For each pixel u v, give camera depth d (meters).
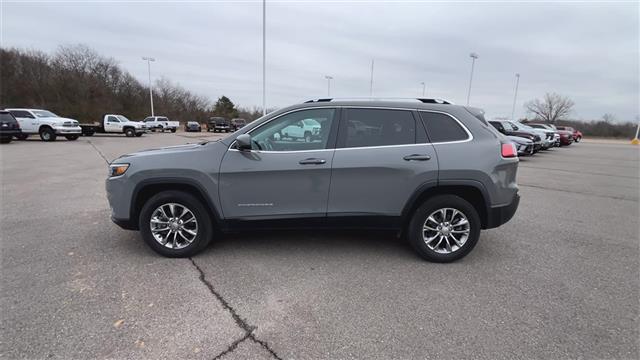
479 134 3.57
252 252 3.85
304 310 2.73
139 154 3.70
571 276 3.38
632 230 4.90
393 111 3.58
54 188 7.23
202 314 2.65
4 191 6.91
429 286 3.13
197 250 3.66
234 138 3.55
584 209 6.16
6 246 3.94
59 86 49.56
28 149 15.72
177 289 3.02
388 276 3.32
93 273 3.29
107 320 2.55
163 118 42.53
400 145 3.51
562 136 28.39
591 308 2.80
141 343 2.31
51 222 4.86
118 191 3.57
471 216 3.54
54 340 2.32
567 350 2.29
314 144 3.53
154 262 3.56
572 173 11.25
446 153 3.48
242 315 2.65
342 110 3.57
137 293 2.94
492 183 3.48
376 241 4.23
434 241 3.66
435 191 3.61
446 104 3.71
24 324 2.48
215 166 3.48
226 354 2.23
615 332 2.49
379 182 3.49
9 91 47.78
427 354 2.24
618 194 7.63
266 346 2.31
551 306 2.82
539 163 14.40
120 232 4.45
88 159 12.22
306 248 3.98
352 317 2.64
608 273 3.46
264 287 3.08
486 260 3.74
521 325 2.56
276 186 3.49
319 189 3.50
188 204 3.57
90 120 48.78
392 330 2.48
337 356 2.22
